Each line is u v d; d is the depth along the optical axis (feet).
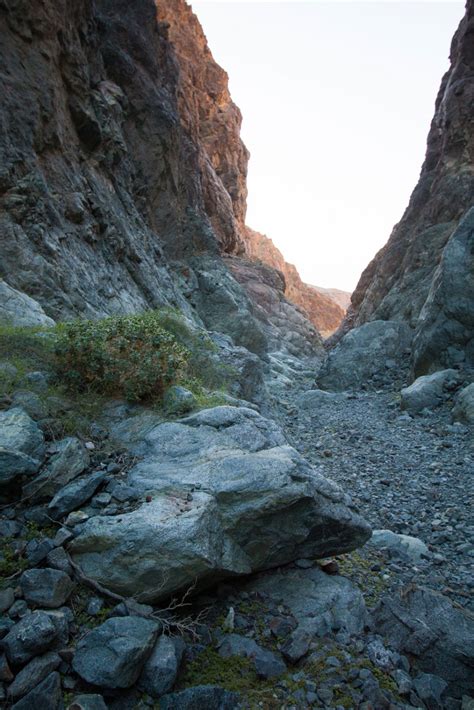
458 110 104.99
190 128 148.66
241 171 209.15
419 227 108.58
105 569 14.64
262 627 15.61
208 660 14.25
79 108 60.54
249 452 19.11
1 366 21.63
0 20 49.26
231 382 37.91
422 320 64.85
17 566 14.64
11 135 46.14
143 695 12.76
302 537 17.34
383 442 42.47
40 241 43.88
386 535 24.32
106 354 22.39
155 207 100.12
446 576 21.39
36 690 11.82
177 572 14.43
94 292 48.83
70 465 17.71
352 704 13.47
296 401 63.31
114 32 99.76
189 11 199.62
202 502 15.98
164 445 19.60
